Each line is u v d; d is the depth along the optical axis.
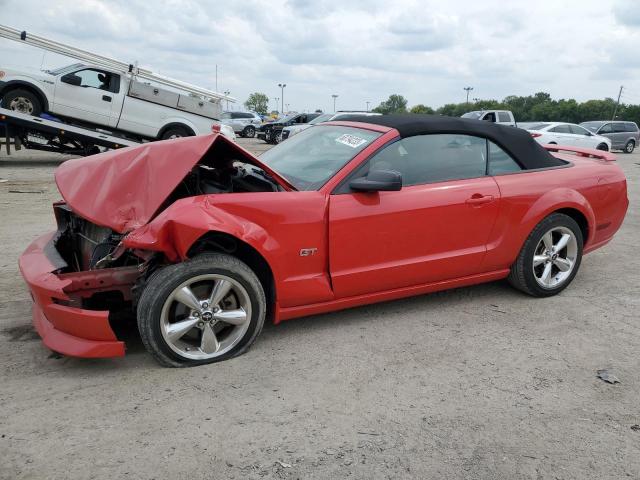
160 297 2.99
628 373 3.25
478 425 2.69
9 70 12.18
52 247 3.53
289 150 4.29
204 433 2.56
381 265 3.68
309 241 3.41
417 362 3.34
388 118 4.10
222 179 3.81
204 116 14.41
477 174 4.07
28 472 2.25
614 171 4.81
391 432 2.62
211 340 3.22
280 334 3.70
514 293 4.60
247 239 3.15
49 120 11.91
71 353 3.00
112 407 2.75
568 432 2.65
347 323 3.91
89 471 2.27
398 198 3.67
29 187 9.50
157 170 3.24
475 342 3.63
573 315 4.13
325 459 2.40
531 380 3.15
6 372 3.07
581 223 4.62
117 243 3.33
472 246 4.03
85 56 12.93
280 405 2.82
